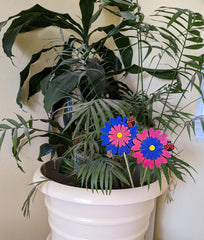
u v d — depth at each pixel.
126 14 0.56
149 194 0.62
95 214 0.60
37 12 0.70
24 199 0.94
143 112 0.69
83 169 0.60
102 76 0.67
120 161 0.69
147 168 0.55
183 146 0.93
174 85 0.81
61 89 0.65
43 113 0.94
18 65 0.86
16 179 0.91
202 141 0.88
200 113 0.87
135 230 0.66
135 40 1.00
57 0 0.89
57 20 0.77
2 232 0.91
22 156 0.92
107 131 0.52
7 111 0.86
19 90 0.79
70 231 0.65
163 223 1.02
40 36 0.89
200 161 0.89
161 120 0.73
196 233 0.93
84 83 0.83
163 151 0.51
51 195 0.62
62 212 0.64
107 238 0.63
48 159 0.99
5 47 0.71
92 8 0.76
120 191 0.59
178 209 0.97
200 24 0.55
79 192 0.60
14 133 0.61
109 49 0.96
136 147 0.51
